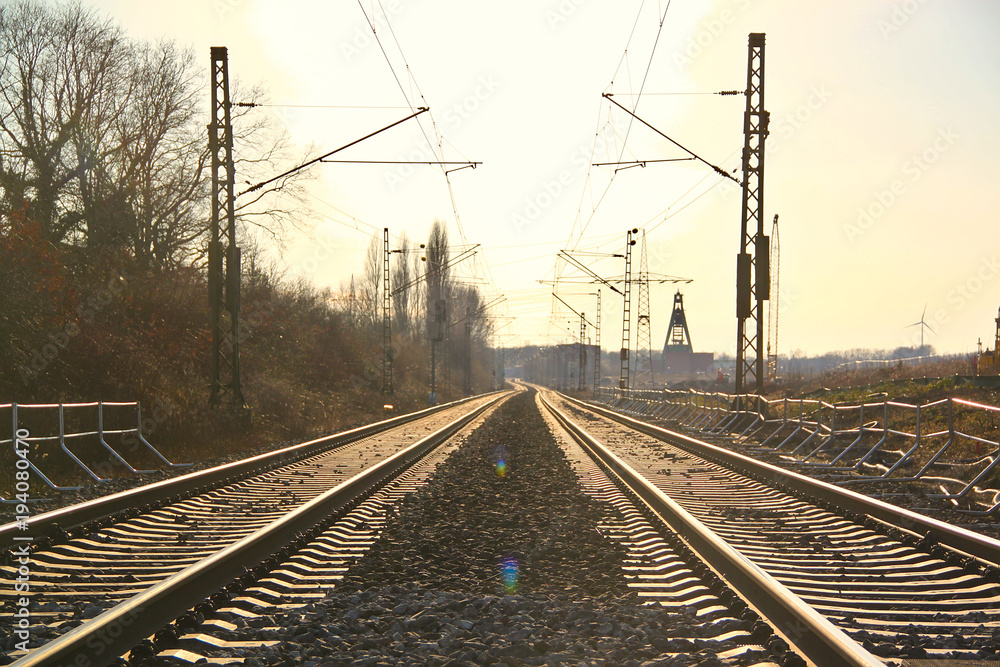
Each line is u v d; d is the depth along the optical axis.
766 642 4.63
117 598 5.92
